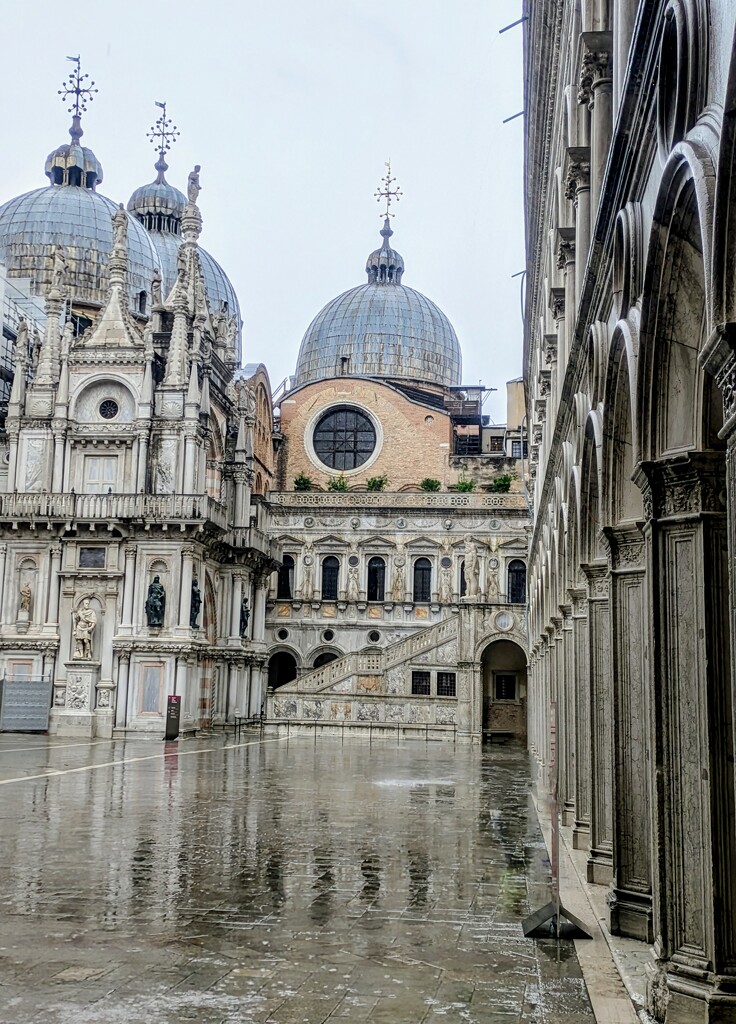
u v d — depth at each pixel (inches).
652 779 371.6
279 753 1780.3
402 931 476.1
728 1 283.9
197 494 2255.2
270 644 3058.6
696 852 356.5
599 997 374.6
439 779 1317.7
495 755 1934.1
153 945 442.3
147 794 1051.9
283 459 3272.6
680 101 329.7
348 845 730.2
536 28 1067.9
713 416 370.0
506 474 3191.4
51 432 2332.7
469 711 2379.4
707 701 354.9
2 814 869.8
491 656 2615.7
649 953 438.9
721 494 367.9
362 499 3090.6
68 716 2202.3
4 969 403.9
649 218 419.2
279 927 479.5
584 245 780.0
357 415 3287.4
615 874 480.1
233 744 2020.2
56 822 826.2
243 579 2618.1
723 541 365.7
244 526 2620.6
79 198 3225.9
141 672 2220.7
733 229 275.6
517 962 425.1
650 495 382.9
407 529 3070.9
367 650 2512.3
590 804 608.1
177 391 2327.8
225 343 2709.2
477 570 3016.7
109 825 813.2
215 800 1005.8
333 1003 366.6
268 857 673.0
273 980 394.3
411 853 701.3
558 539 995.9
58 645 2252.7
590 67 678.5
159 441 2310.5
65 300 2677.2
